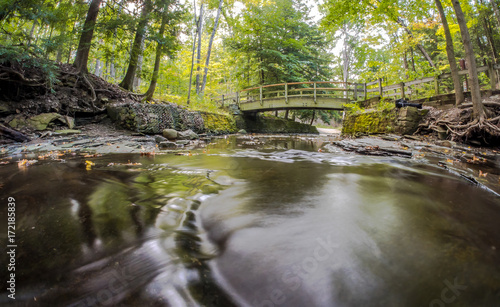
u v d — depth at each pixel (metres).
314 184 2.56
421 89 11.38
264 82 20.30
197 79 17.19
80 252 1.14
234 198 2.03
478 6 10.83
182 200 1.94
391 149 5.03
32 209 1.71
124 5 8.52
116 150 5.27
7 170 3.12
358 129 10.73
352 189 2.36
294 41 18.42
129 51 9.65
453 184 2.59
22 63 6.25
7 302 0.84
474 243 1.29
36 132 6.04
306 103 14.27
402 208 1.81
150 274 0.98
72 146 5.44
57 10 6.62
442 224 1.53
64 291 0.89
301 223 1.51
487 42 15.70
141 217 1.57
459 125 6.51
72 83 7.78
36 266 1.03
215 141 9.18
